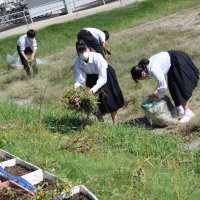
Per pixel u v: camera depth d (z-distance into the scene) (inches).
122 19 829.2
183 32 565.6
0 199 220.5
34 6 1011.3
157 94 342.6
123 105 367.9
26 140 303.3
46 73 531.8
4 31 971.9
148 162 268.7
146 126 352.8
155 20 717.3
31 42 535.2
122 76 465.7
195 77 347.9
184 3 804.6
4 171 244.5
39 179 238.1
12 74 559.5
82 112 330.6
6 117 346.0
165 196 236.5
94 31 406.3
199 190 244.7
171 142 301.7
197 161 279.0
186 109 347.3
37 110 372.5
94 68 333.7
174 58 343.3
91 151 288.8
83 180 246.8
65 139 308.8
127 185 241.8
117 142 304.0
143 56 510.0
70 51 625.3
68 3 1015.0
